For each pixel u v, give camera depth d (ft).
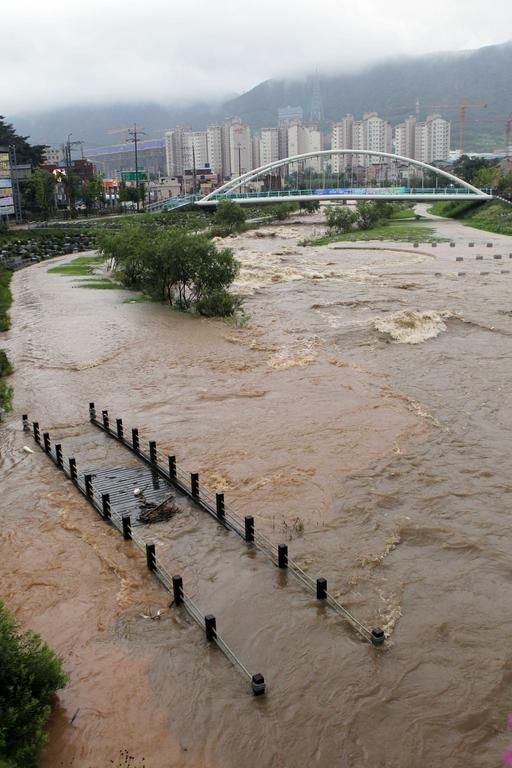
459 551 50.34
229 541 52.06
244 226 343.26
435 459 65.21
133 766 32.99
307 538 52.11
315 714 35.94
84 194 422.41
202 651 40.47
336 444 69.10
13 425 77.77
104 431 74.84
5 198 307.37
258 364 98.63
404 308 135.54
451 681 38.09
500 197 379.96
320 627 42.42
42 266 225.76
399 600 44.96
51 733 34.71
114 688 37.73
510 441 69.41
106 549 51.16
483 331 116.26
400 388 86.74
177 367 98.63
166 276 143.74
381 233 299.99
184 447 69.67
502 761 33.22
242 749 34.01
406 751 33.88
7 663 34.12
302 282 172.55
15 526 54.90
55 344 115.03
